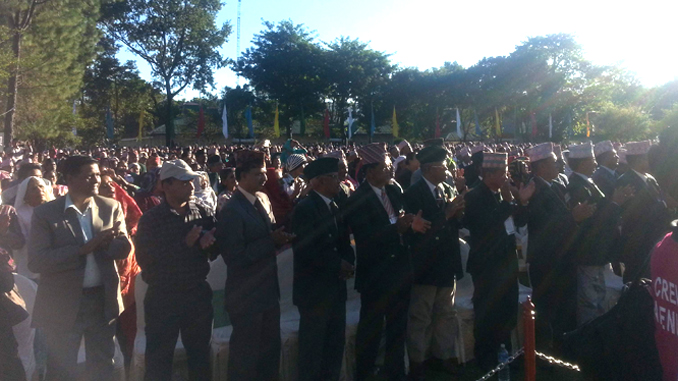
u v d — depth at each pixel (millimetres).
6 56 22141
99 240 3750
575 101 49812
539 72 50219
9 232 4676
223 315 4805
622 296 3016
